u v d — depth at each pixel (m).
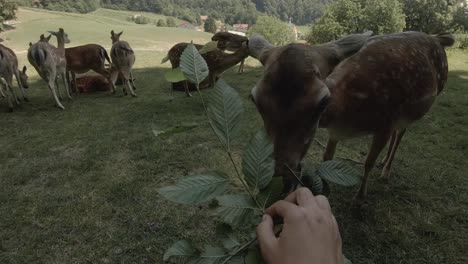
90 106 7.18
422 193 3.76
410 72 3.16
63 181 4.25
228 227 1.02
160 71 10.75
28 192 4.06
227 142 0.95
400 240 3.11
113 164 4.60
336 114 2.85
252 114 6.03
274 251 0.73
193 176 0.90
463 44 13.06
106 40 21.91
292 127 1.86
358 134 3.11
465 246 3.07
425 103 3.42
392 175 4.08
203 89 7.91
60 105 7.14
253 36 2.61
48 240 3.29
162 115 6.32
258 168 0.93
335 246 0.72
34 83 9.53
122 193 3.93
